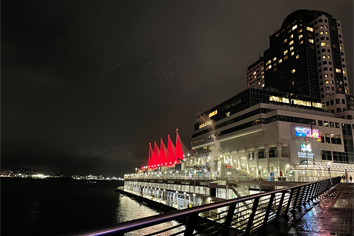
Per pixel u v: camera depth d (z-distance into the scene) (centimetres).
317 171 6700
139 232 4388
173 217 461
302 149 7419
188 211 501
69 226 6178
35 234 5450
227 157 8962
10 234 5441
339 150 8156
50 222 6606
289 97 9725
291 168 6888
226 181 5697
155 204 8956
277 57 13225
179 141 14575
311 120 8031
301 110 8812
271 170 7662
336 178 4734
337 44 11619
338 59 11381
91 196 14162
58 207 9256
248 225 844
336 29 11856
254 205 856
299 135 7506
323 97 10744
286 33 12875
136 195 12294
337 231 1007
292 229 1016
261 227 1008
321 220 1239
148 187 12094
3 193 14862
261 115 7994
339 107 9981
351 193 2981
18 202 10650
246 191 5003
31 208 8962
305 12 12875
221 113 10519
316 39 11781
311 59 11481
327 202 2050
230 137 9381
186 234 533
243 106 9219
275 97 9400
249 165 8431
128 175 18725
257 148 8075
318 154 7762
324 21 11744
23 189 19550
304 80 11294
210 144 10888
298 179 5134
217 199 5322
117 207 9200
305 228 1045
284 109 8469
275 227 1044
